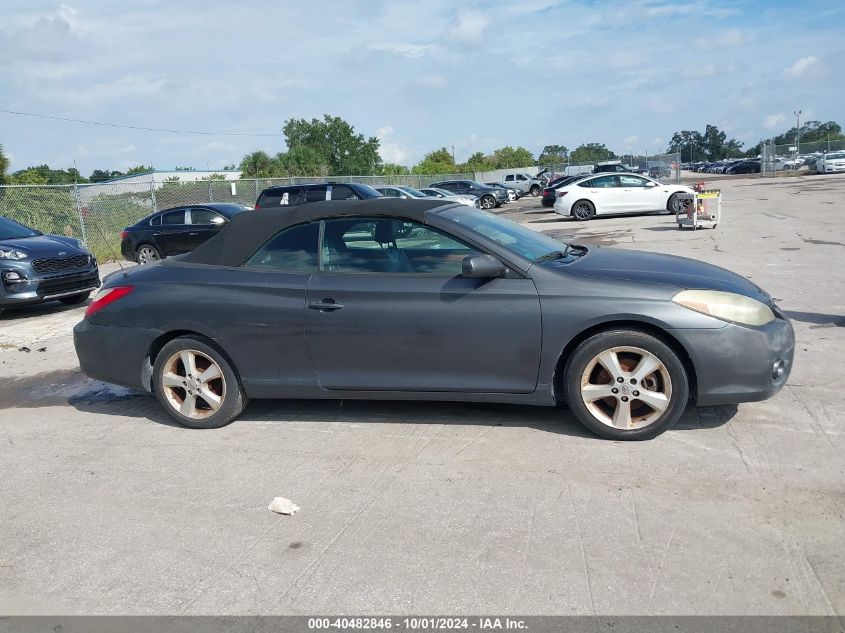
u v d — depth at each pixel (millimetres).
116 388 6625
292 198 17328
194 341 5188
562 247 5391
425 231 4812
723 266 11219
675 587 3031
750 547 3295
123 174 51906
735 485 3893
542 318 4512
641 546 3361
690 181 52125
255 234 5203
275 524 3807
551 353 4539
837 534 3361
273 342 4988
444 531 3617
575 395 4566
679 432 4641
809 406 4977
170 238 16688
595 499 3838
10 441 5355
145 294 5309
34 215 19141
